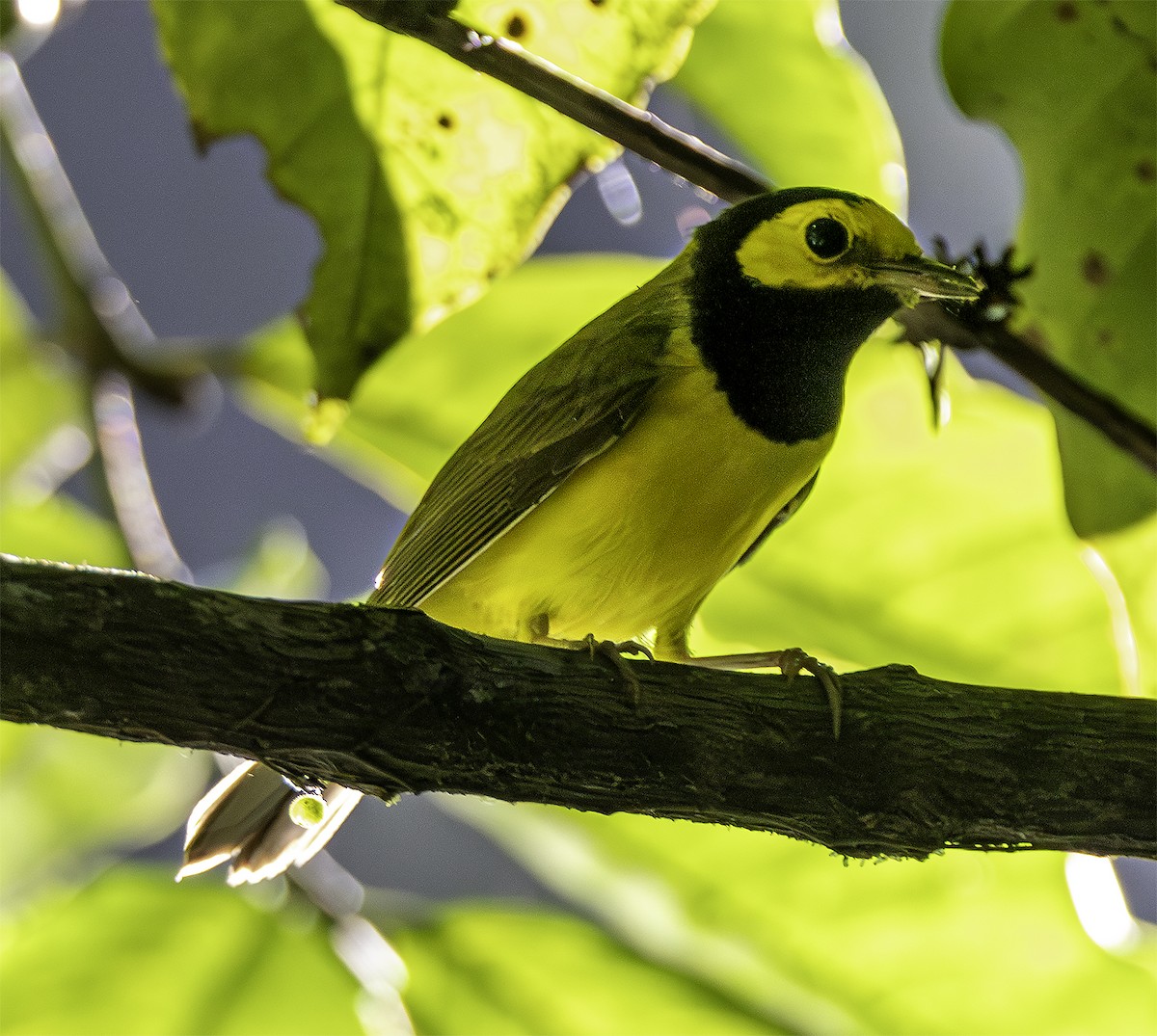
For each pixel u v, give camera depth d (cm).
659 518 237
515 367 241
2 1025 236
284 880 237
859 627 241
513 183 237
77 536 239
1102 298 237
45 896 237
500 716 233
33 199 239
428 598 238
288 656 232
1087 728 233
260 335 239
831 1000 239
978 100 237
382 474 241
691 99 239
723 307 238
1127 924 239
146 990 236
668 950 238
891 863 239
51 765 239
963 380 241
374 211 237
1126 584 238
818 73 238
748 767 233
